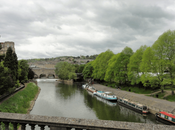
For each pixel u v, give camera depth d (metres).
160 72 51.97
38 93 79.44
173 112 37.25
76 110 49.19
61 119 9.92
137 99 53.88
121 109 50.66
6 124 10.70
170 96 48.62
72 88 102.50
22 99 49.41
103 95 68.75
